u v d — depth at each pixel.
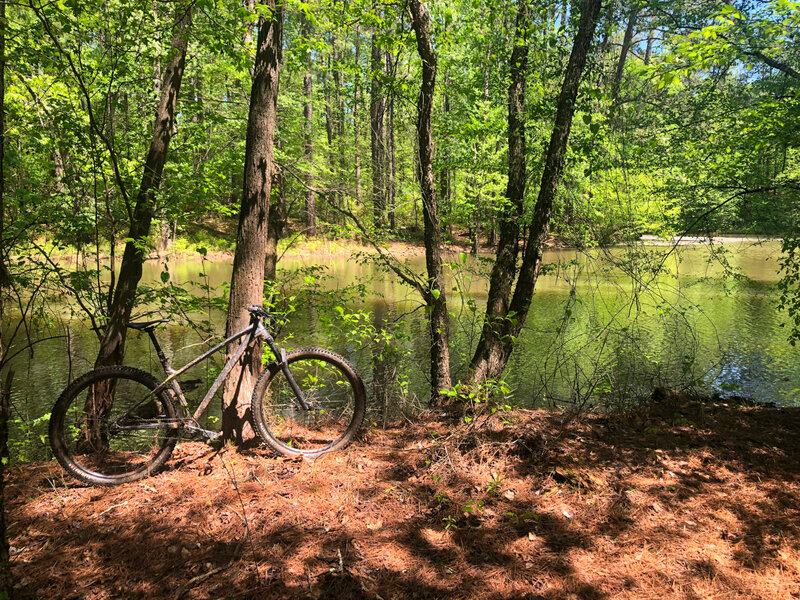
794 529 2.54
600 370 5.93
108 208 4.93
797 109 6.11
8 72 4.70
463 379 5.41
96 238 4.90
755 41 5.67
